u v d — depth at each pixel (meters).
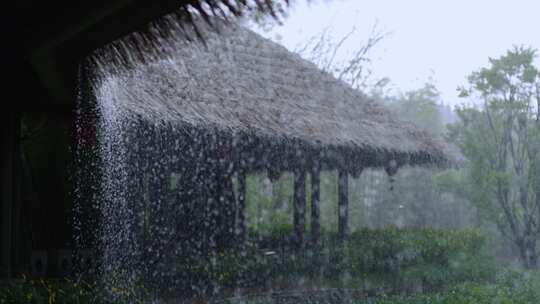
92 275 8.88
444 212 22.28
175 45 5.00
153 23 4.73
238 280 11.53
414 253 13.69
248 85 12.77
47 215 8.69
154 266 10.75
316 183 15.07
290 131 11.98
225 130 10.57
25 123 8.39
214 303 10.13
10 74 6.76
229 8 4.08
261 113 11.98
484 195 18.36
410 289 12.22
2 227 7.36
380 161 15.16
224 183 13.77
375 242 13.96
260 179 20.05
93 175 9.02
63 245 8.73
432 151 15.22
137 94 9.64
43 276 8.37
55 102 7.93
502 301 10.62
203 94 11.20
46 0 4.45
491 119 18.62
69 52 5.47
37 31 4.84
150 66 10.43
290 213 20.62
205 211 13.37
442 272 13.01
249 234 14.48
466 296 11.14
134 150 10.82
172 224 12.48
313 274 12.64
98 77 6.37
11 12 4.71
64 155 8.71
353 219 24.42
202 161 13.12
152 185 12.05
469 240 15.23
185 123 9.85
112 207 9.82
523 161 18.20
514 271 14.10
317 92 14.63
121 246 10.30
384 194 24.20
